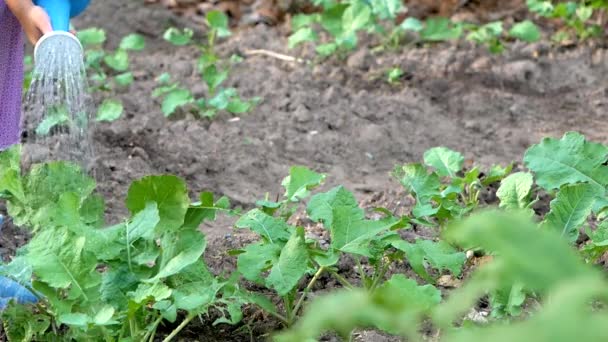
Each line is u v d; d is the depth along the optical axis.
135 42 8.77
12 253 5.75
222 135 7.73
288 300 4.61
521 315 4.53
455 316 4.56
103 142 7.51
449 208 5.19
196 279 4.41
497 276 2.37
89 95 7.75
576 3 10.25
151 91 8.54
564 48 9.55
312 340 4.10
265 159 7.42
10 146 5.07
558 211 4.72
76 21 9.98
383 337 4.56
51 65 4.84
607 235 4.71
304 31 8.96
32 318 4.31
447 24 9.38
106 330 4.12
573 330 2.04
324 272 5.25
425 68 9.05
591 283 2.14
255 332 4.73
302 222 6.10
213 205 4.71
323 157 7.51
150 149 7.47
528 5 9.70
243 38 9.84
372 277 5.22
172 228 4.46
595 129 7.96
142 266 4.40
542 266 2.23
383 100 8.43
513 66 8.97
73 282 4.17
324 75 8.90
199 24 10.26
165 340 4.28
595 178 5.06
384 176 7.23
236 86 8.67
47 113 6.67
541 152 5.18
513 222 2.29
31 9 4.89
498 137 7.86
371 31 9.41
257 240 5.74
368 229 4.50
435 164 5.97
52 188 4.71
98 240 4.37
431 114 8.25
